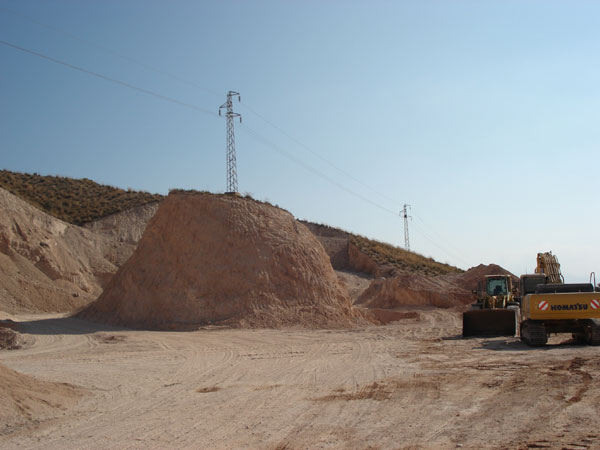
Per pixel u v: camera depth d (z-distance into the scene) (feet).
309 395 41.65
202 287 108.58
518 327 89.56
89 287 192.34
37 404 38.22
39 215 206.08
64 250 197.16
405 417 33.94
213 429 32.76
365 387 44.01
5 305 147.33
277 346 75.92
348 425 32.60
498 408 35.42
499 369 50.75
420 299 182.91
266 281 109.60
